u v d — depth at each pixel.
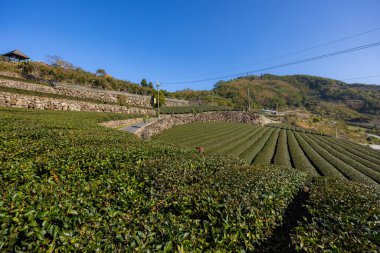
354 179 14.87
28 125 11.06
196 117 49.25
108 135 12.09
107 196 4.59
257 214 4.68
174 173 6.57
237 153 21.22
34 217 2.91
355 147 35.78
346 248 3.52
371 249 3.42
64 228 3.08
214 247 3.41
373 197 7.33
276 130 45.88
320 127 75.25
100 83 49.44
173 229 3.37
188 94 96.44
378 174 16.86
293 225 6.40
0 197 3.19
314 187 8.80
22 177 4.73
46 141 8.15
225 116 56.81
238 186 5.82
